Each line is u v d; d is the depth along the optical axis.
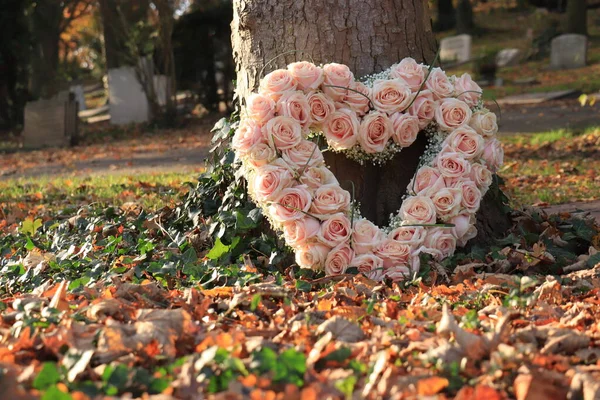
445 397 1.42
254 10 2.37
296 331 1.63
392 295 1.98
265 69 2.37
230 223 2.33
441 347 1.53
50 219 3.00
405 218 2.19
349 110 2.21
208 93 9.45
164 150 6.58
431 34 2.45
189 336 1.59
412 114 2.25
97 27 14.05
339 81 2.21
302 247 2.14
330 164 2.32
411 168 2.35
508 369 1.49
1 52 9.65
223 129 2.46
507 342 1.59
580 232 2.45
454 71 11.61
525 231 2.42
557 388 1.44
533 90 9.03
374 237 2.16
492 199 2.43
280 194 2.13
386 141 2.22
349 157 2.29
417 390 1.40
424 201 2.20
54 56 11.48
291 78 2.19
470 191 2.23
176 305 1.85
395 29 2.36
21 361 1.54
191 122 9.17
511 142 5.31
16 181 4.75
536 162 4.41
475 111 2.30
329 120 2.20
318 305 1.82
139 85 9.34
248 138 2.14
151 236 2.53
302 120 2.17
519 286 1.91
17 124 9.94
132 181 4.19
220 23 9.17
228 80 9.41
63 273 2.23
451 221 2.22
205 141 7.15
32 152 7.29
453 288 2.00
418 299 1.92
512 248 2.32
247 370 1.44
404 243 2.16
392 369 1.46
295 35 2.34
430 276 2.13
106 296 1.88
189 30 9.16
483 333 1.64
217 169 2.49
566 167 4.11
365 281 2.08
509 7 19.03
